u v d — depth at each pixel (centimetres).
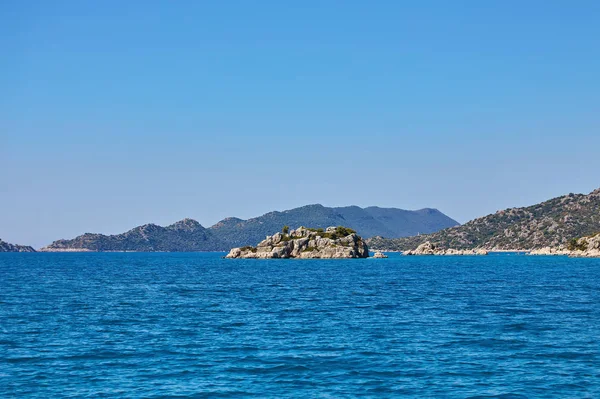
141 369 4012
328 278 14775
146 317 6650
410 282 13012
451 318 6531
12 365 4119
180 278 14962
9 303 8188
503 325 5959
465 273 17112
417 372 3922
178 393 3444
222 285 12200
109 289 11031
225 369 4009
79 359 4312
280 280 13975
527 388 3544
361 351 4591
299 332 5534
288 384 3634
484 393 3447
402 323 6134
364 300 8706
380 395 3412
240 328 5788
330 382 3684
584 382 3662
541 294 9631
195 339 5138
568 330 5616
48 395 3403
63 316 6719
